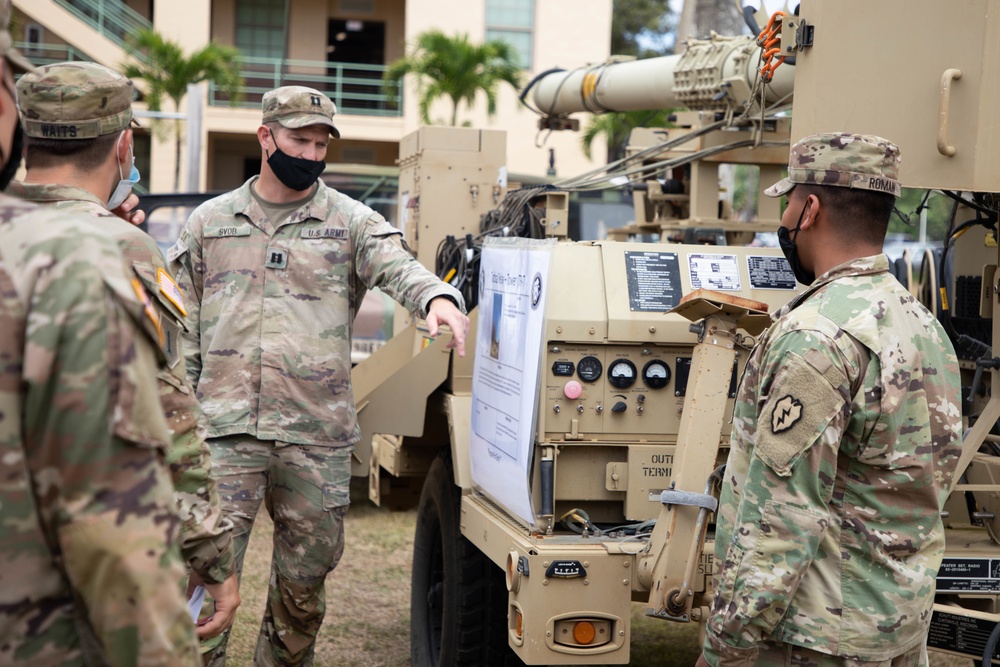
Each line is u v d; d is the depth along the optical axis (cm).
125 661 145
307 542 357
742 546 215
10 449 140
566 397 321
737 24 1103
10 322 140
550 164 641
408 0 2023
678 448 291
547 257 315
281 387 349
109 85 234
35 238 143
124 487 145
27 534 142
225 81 1816
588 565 300
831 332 214
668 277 329
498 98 1978
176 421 242
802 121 323
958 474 313
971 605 310
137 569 143
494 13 2044
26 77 230
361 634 505
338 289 357
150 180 2062
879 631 215
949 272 449
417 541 452
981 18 278
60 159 232
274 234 353
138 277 224
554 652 299
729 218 523
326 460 355
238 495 347
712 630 221
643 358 327
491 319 364
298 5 2267
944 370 230
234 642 491
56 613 146
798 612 216
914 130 291
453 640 396
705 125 493
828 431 210
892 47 296
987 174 281
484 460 362
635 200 560
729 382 288
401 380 421
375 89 2355
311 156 346
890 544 218
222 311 353
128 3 2184
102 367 142
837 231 230
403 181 565
